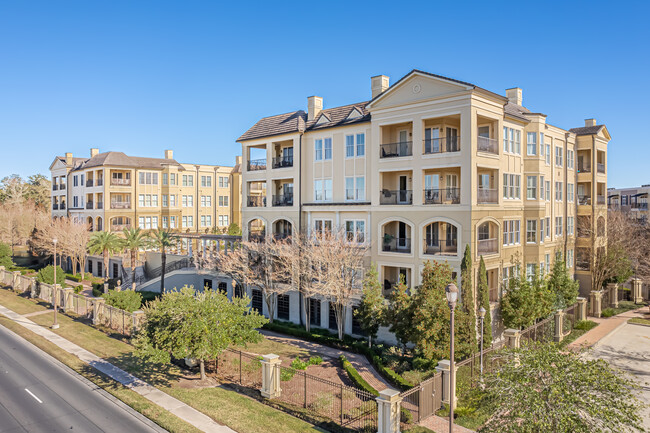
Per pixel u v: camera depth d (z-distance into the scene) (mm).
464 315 21328
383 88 33375
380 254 30625
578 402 12500
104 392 20938
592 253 39812
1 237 78125
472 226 26812
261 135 38344
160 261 50062
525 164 33312
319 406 18656
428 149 30062
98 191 59906
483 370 20688
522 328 27328
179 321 20406
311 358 25438
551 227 36000
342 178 33500
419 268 28734
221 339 20516
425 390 17703
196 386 21391
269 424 17266
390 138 32000
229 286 40500
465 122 26922
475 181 27203
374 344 28797
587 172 40688
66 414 18594
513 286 27828
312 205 34844
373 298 25703
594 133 39938
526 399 12688
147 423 17766
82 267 53344
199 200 68062
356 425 16906
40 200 105438
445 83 27547
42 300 41438
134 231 48688
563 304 31438
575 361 13672
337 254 28672
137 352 21047
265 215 38156
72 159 70625
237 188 71000
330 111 35875
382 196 30875
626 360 25156
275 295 36219
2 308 38500
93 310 33281
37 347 28047
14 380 22453
